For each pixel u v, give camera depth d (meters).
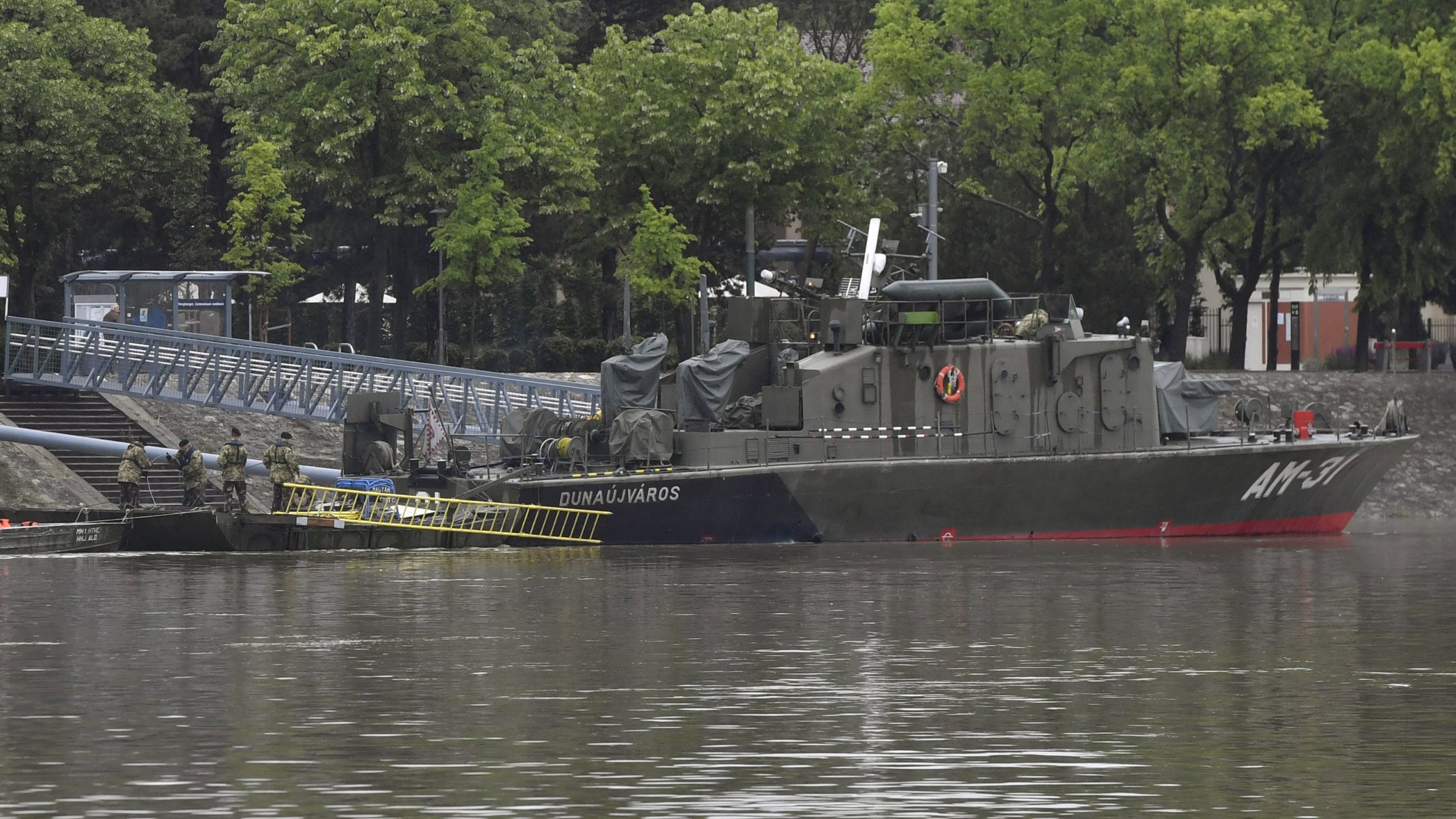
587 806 59.75
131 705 78.75
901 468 160.50
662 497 157.38
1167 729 73.38
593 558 148.00
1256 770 65.69
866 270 166.62
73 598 119.88
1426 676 87.00
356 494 158.62
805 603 116.62
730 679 85.88
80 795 61.44
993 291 164.88
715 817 58.25
